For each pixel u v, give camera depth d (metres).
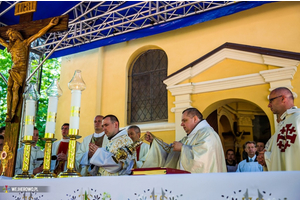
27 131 3.07
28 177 2.95
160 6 8.09
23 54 4.09
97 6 8.30
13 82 3.97
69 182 2.26
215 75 8.24
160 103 9.39
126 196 2.02
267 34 7.90
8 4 7.90
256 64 7.75
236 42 8.29
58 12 8.45
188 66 8.52
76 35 8.93
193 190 1.84
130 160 3.57
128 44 10.14
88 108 10.17
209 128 3.50
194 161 3.16
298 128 3.07
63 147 6.48
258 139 12.03
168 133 8.69
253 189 1.70
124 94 9.84
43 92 16.02
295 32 7.56
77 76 2.90
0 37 4.31
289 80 7.14
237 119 12.12
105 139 5.58
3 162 3.65
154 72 9.71
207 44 8.72
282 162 3.15
